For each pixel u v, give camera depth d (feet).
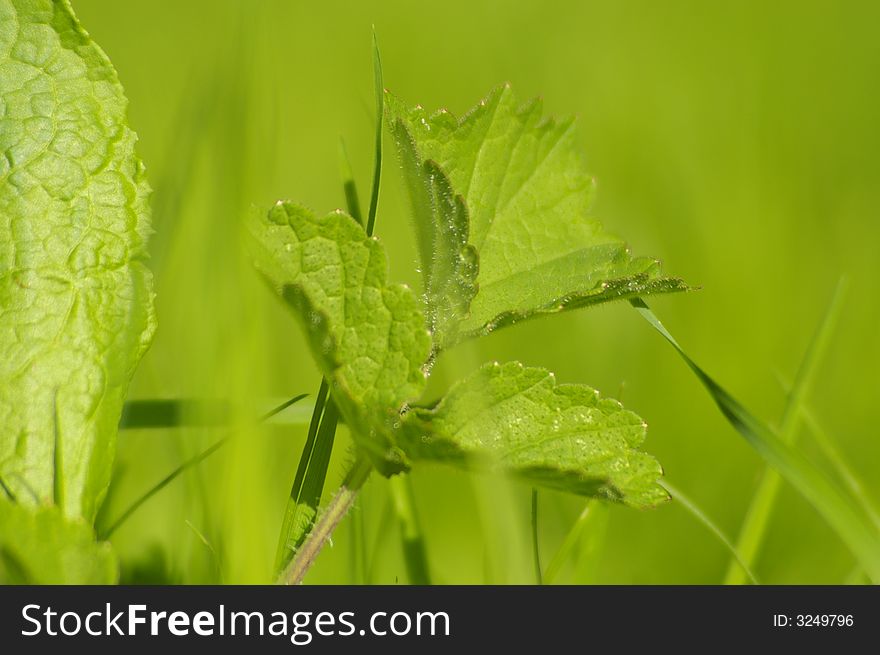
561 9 4.12
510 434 1.49
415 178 1.52
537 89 3.53
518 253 1.54
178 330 1.69
